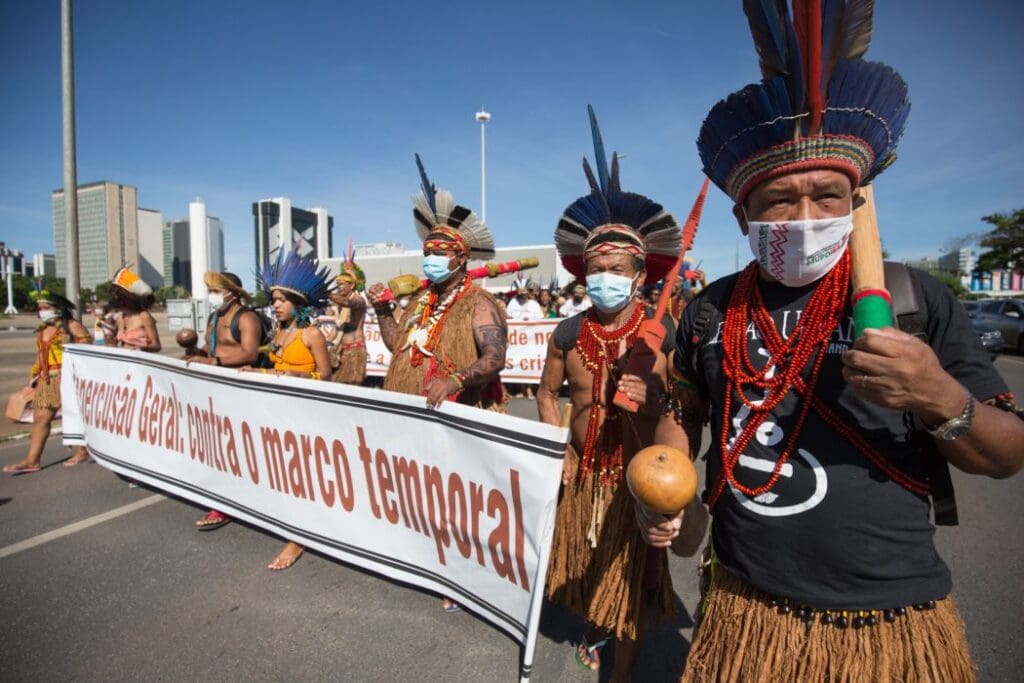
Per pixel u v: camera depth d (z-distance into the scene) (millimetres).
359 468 2688
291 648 2562
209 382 3402
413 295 3512
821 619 1175
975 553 3395
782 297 1313
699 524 1534
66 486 4723
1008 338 16500
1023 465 1073
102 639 2631
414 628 2711
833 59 1118
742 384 1300
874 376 957
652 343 1807
